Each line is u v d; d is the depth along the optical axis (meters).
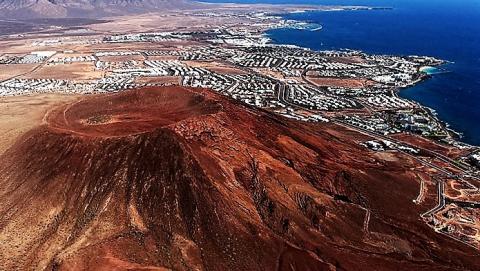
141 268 88.81
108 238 95.25
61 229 99.69
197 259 91.38
